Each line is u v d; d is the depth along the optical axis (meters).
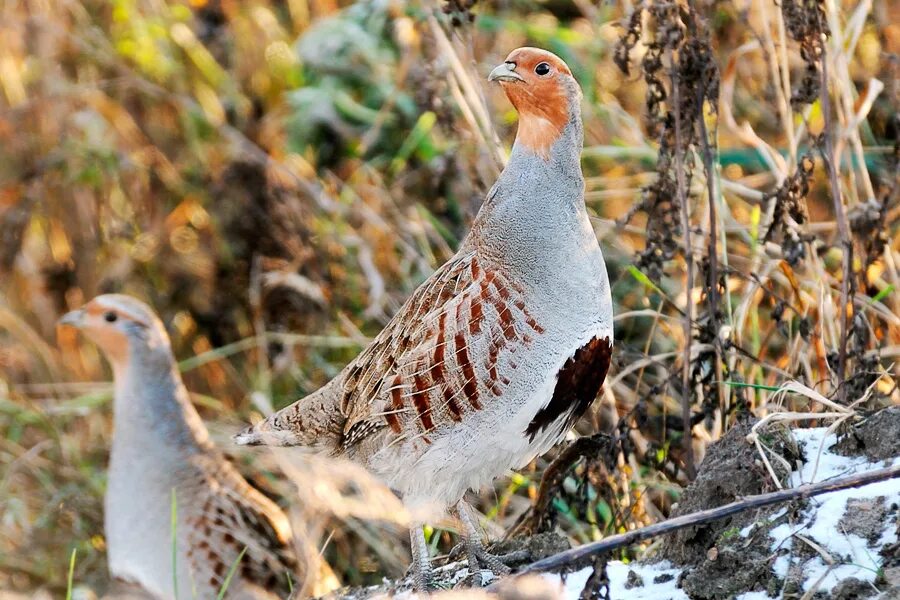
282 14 15.25
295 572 8.57
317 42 14.22
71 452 12.36
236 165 13.36
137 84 13.98
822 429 7.98
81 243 13.95
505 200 7.98
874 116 12.48
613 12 13.30
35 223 14.06
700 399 10.52
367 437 8.47
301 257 13.21
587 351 8.02
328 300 13.02
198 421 8.51
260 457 10.95
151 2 14.51
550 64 7.94
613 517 9.45
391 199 13.16
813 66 9.31
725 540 7.22
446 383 7.97
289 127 14.05
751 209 12.48
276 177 13.38
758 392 10.27
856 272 10.16
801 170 9.41
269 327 13.25
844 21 12.42
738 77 12.82
